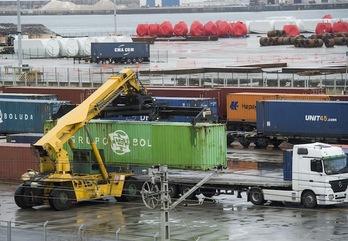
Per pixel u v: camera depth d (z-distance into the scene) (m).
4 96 117.69
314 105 99.12
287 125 101.44
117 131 76.94
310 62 189.38
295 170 69.38
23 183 72.25
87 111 73.19
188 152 74.25
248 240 58.12
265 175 80.56
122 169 77.19
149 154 75.81
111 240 56.31
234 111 112.69
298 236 58.88
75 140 78.44
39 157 72.81
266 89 118.88
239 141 107.25
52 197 70.38
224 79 141.62
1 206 73.25
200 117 76.38
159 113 78.31
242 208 70.25
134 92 77.12
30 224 61.31
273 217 65.94
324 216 65.81
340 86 132.62
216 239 58.62
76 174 73.12
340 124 97.31
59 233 59.56
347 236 58.44
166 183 45.31
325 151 68.44
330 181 68.00
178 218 66.62
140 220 66.00
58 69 188.88
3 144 86.25
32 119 107.69
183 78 147.38
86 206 72.75
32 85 159.00
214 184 72.69
